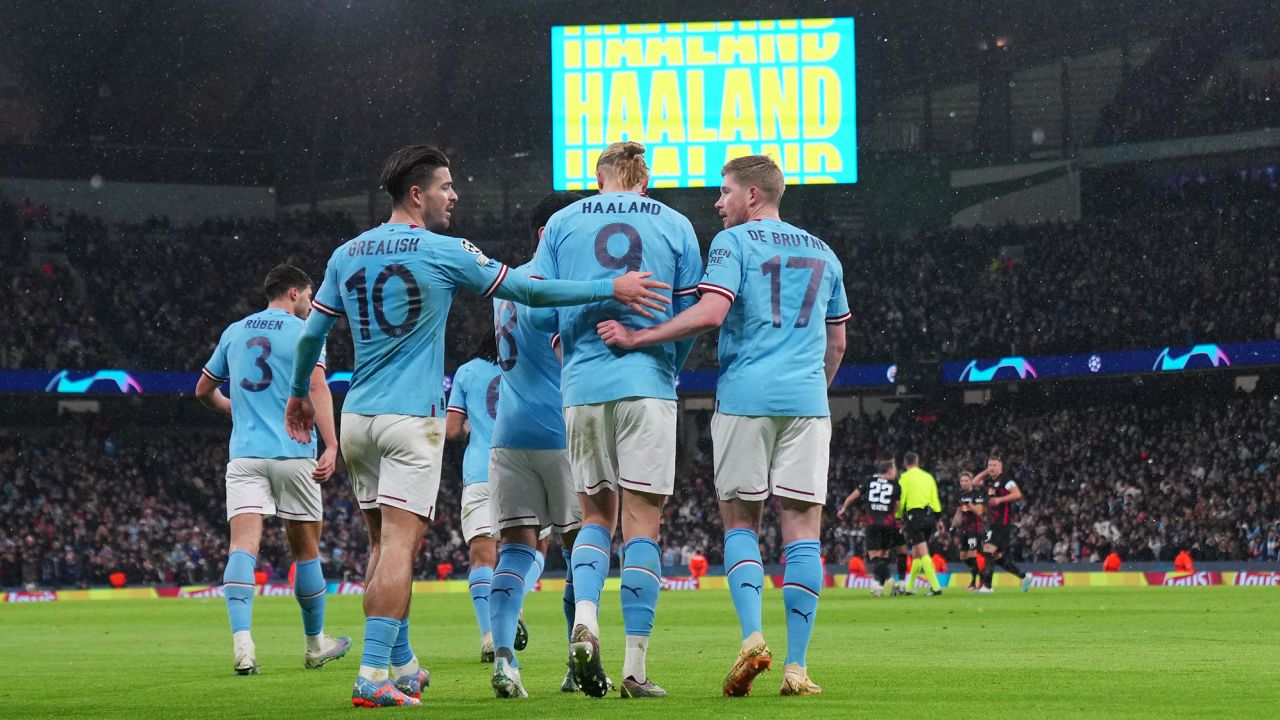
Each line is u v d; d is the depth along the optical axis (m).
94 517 38.09
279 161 46.56
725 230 6.25
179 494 40.97
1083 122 43.03
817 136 38.62
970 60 44.00
